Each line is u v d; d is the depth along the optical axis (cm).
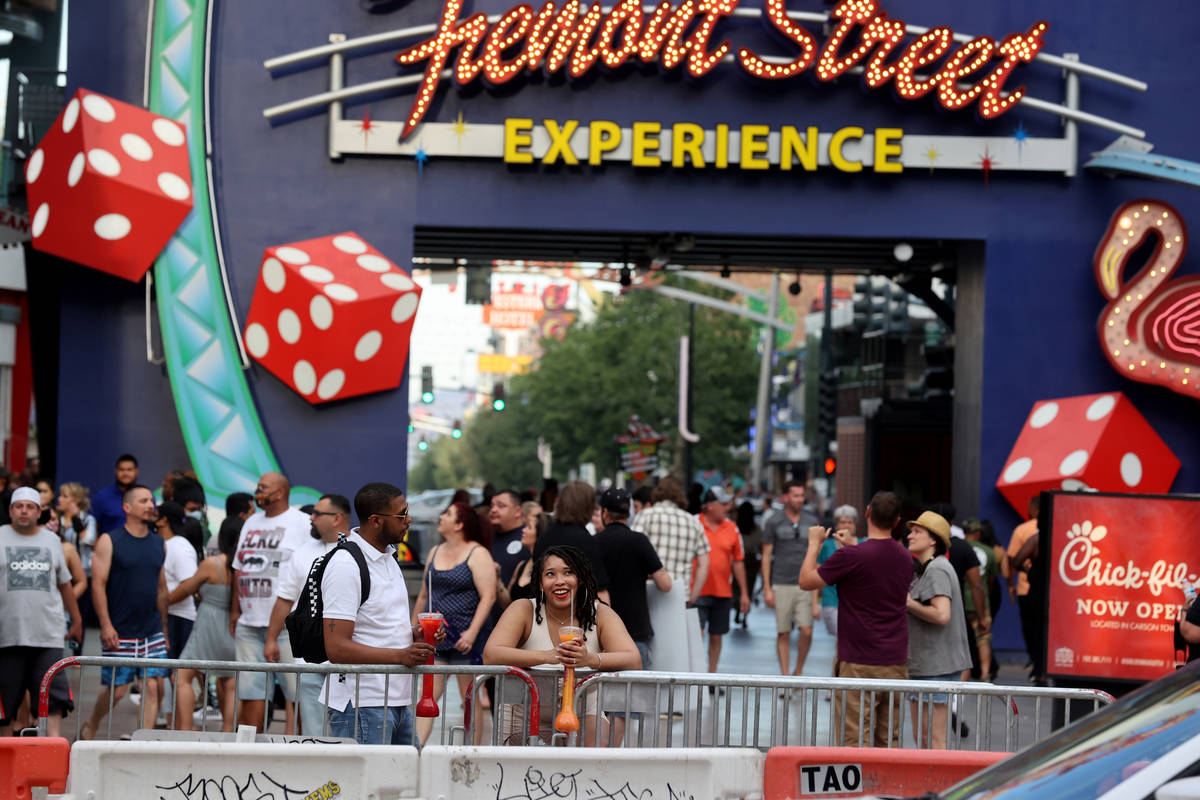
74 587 2066
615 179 3341
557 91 3325
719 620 2880
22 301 5441
